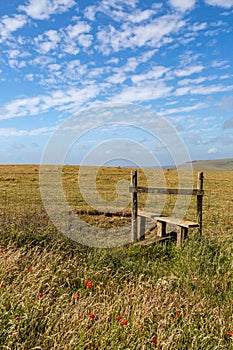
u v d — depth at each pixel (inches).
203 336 142.9
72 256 238.1
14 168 1469.0
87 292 178.9
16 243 243.3
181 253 250.8
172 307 162.7
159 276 220.5
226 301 185.9
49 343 122.4
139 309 149.0
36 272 171.3
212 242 262.8
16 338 119.9
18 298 138.9
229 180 1328.7
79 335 126.5
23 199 614.5
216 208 617.0
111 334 129.9
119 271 220.5
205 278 208.1
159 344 130.5
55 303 149.0
